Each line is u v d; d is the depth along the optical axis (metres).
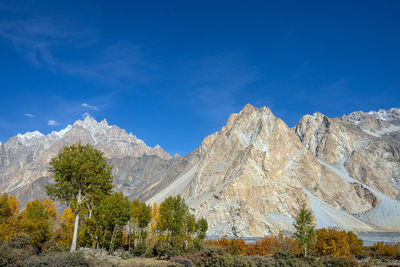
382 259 52.53
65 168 37.06
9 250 26.19
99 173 40.69
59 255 27.02
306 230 45.72
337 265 37.69
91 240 40.81
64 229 50.62
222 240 55.31
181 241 47.62
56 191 36.97
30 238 39.06
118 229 42.91
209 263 32.97
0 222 45.00
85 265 26.28
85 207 46.97
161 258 41.62
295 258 36.81
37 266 24.39
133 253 46.06
